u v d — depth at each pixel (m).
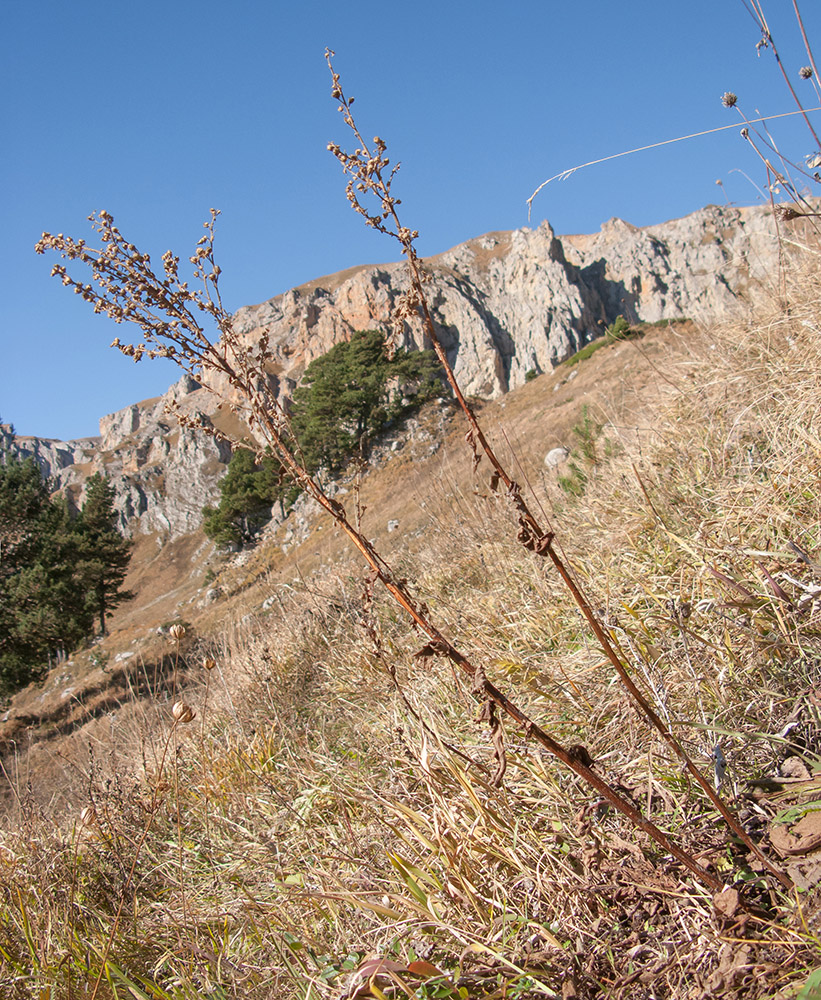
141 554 100.75
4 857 3.31
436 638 1.30
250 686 4.92
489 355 92.00
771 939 1.36
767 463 2.80
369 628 1.97
